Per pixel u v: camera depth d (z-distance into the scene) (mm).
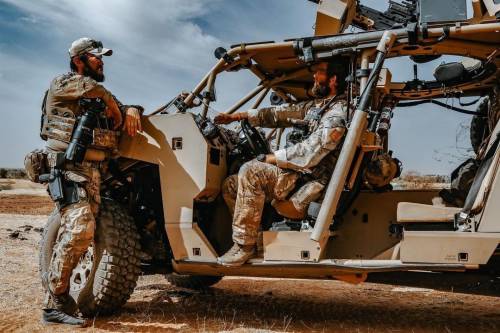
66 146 4023
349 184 3758
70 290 4215
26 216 12641
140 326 3947
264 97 4992
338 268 3619
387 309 4730
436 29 3607
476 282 4535
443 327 4074
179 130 4121
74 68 4273
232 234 4121
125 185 4734
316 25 4750
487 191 3418
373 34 3760
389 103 4930
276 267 3764
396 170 4180
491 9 3701
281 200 3914
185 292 5391
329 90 4020
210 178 4059
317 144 3723
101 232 4066
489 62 4027
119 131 4281
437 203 4074
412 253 3496
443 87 4621
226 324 4055
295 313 4539
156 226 4652
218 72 4355
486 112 4762
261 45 4160
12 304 4559
